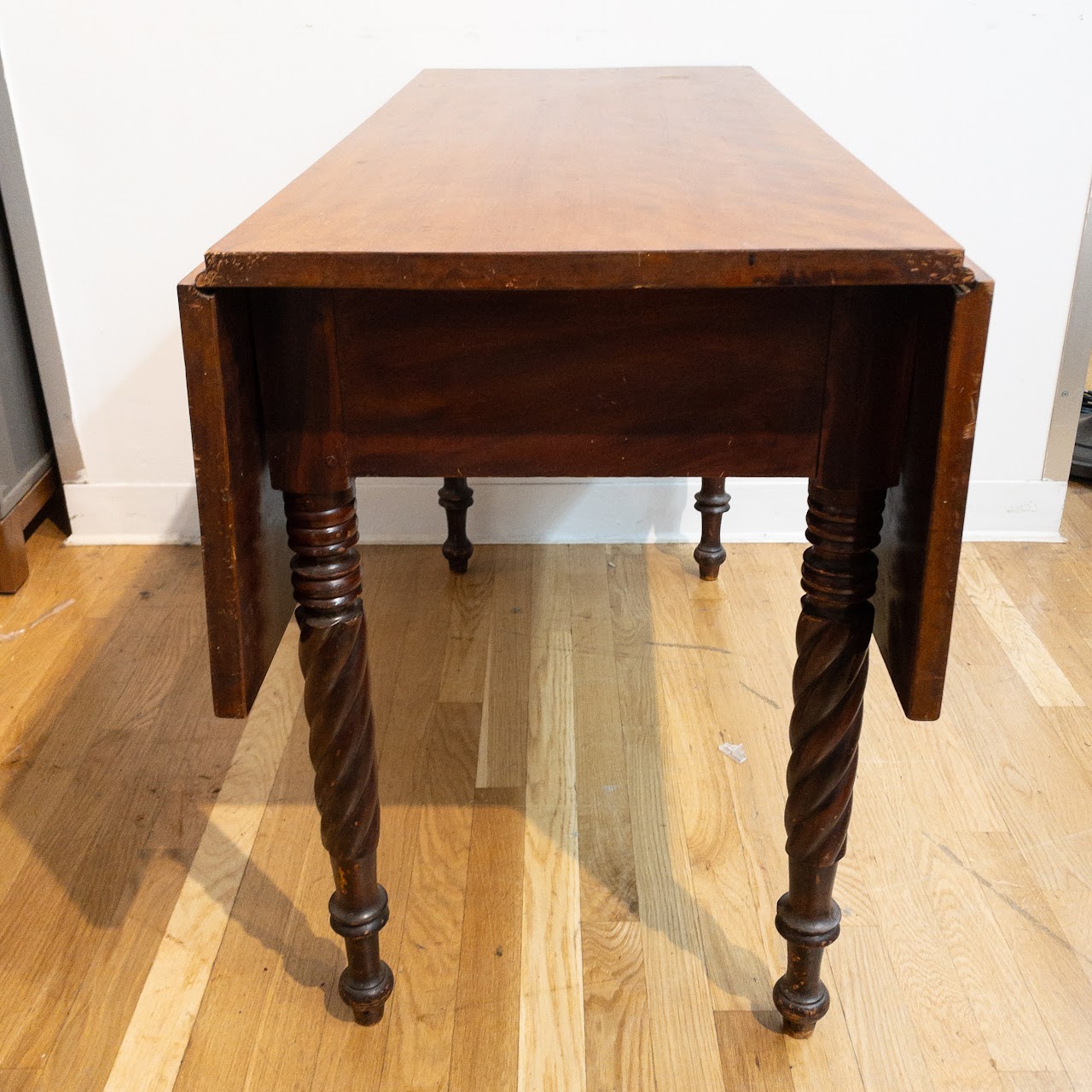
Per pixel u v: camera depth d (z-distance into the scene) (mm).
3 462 2055
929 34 1948
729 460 976
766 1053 1195
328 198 1044
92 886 1420
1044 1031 1218
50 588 2119
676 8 1961
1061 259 2076
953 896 1395
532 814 1537
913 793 1572
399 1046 1207
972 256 2086
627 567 2186
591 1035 1216
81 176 2037
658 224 919
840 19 1950
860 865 1443
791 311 918
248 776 1618
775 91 1702
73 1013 1248
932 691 968
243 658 969
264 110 2010
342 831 1128
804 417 957
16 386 2137
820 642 1045
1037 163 2020
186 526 2281
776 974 1291
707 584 2121
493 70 1972
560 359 937
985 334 842
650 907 1382
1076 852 1463
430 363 941
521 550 2258
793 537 2281
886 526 1066
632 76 1877
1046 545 2254
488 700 1783
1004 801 1556
